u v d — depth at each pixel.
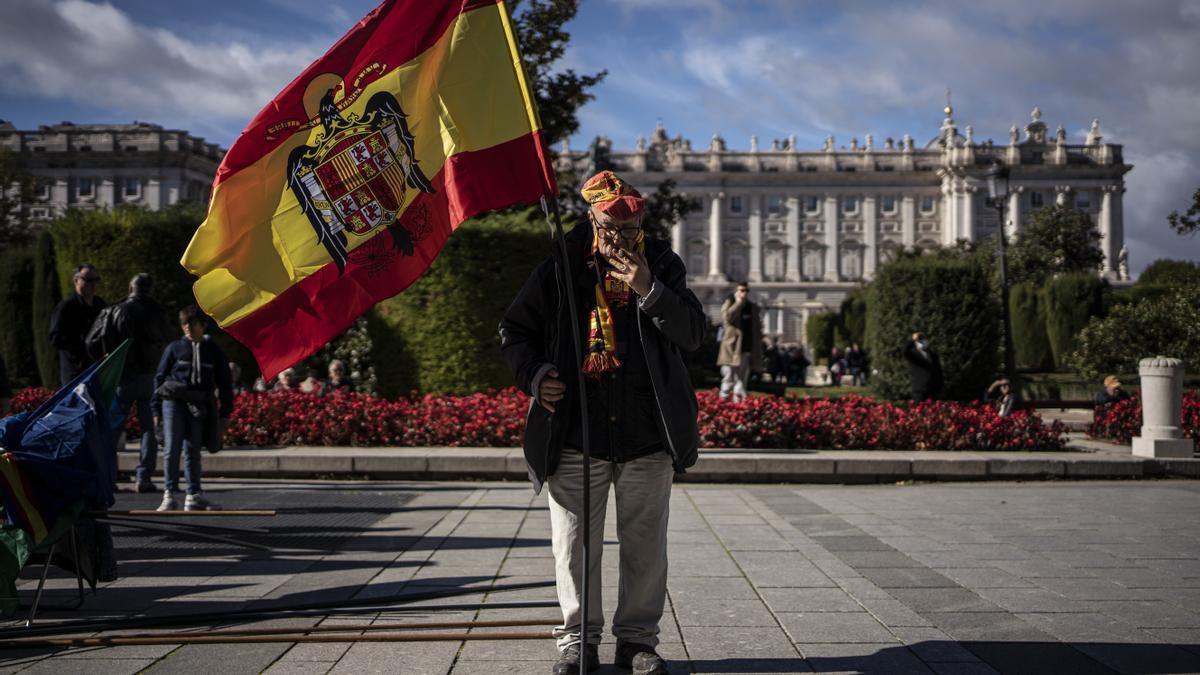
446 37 3.78
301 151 3.82
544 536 6.50
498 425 11.30
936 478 10.45
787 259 97.50
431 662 3.68
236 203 3.79
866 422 11.68
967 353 19.81
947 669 3.63
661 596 3.56
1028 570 5.46
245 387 14.70
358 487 9.38
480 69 3.76
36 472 4.19
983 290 20.06
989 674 3.57
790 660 3.74
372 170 3.82
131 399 8.52
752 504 8.31
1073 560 5.76
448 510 7.73
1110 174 94.25
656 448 3.46
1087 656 3.80
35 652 3.83
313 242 3.84
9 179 47.09
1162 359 11.21
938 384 15.47
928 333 19.89
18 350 21.56
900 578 5.24
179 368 7.59
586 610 3.29
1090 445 13.10
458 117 3.77
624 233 3.29
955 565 5.60
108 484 4.54
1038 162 95.81
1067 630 4.18
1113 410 13.64
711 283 96.31
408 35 3.80
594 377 3.42
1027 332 33.97
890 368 20.45
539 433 3.43
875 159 97.44
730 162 97.50
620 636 3.55
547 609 4.45
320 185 3.83
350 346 15.18
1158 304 21.48
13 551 4.12
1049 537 6.60
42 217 80.19
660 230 23.62
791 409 11.73
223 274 3.82
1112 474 10.70
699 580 5.18
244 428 11.27
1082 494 9.16
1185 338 20.84
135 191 81.25
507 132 3.73
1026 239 64.88
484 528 6.84
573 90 18.39
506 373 15.02
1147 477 10.76
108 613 4.46
